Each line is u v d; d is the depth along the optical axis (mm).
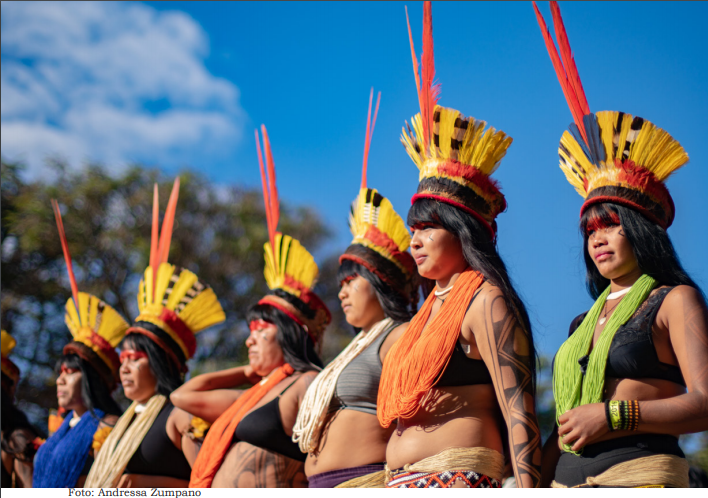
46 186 13758
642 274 2635
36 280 12789
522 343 2633
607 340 2531
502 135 2973
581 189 2963
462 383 2721
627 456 2404
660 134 2703
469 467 2594
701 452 6414
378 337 3670
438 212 2896
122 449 4586
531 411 2557
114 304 13281
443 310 2793
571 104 2961
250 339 4438
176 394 4551
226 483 3871
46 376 11906
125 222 13977
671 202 2766
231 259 13828
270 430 3891
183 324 5047
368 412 3402
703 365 2334
